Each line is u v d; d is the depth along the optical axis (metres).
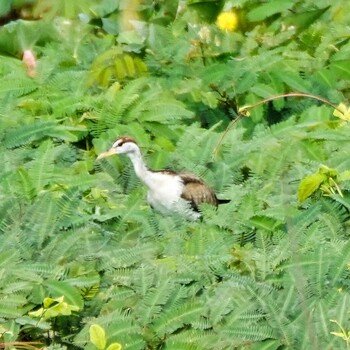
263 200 14.09
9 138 15.91
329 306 11.44
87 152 16.39
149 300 11.62
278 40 19.16
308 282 11.78
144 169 15.44
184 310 11.47
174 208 15.16
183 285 11.91
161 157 16.09
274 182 14.67
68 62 18.88
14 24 19.58
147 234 13.50
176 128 16.92
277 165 15.13
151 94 17.22
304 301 11.24
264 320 11.33
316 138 15.57
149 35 18.94
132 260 12.34
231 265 12.34
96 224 13.36
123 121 16.94
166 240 13.28
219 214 13.72
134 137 16.59
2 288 11.78
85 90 17.89
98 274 12.09
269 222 13.22
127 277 12.04
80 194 13.73
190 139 16.33
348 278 11.89
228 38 19.02
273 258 12.19
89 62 18.98
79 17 19.95
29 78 17.69
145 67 18.50
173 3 19.98
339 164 14.98
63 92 17.67
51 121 16.12
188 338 11.30
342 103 16.58
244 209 13.80
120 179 15.84
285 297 11.50
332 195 13.50
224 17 19.64
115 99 17.02
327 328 11.17
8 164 15.06
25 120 16.59
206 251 12.57
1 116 16.41
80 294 11.75
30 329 11.55
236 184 15.45
